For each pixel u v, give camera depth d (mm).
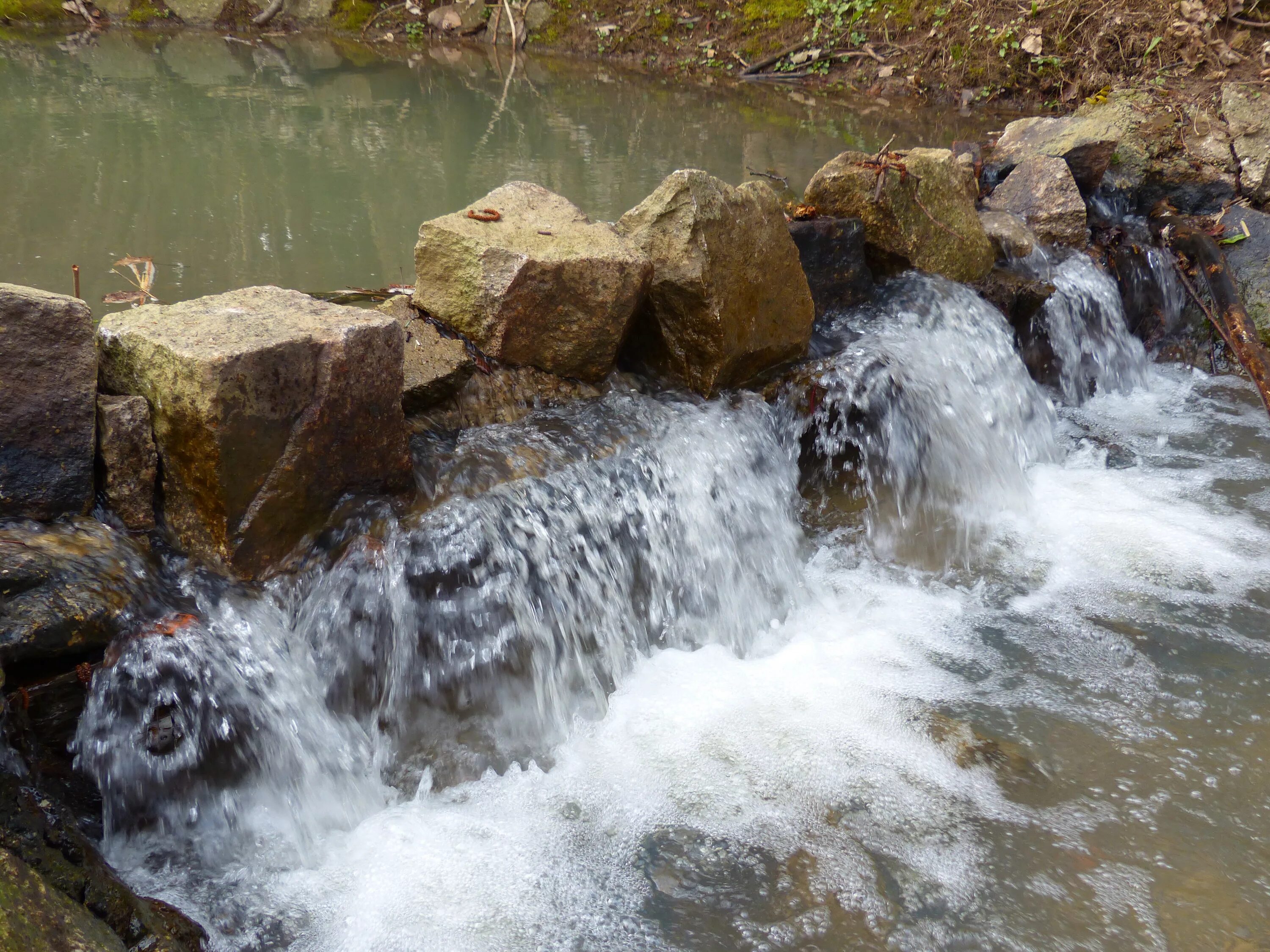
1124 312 5582
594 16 10594
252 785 2510
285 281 4316
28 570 2221
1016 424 4609
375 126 7059
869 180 4508
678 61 10133
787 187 5926
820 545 3896
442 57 10117
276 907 2396
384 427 2807
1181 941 2410
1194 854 2656
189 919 2256
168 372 2473
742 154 6746
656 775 2867
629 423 3457
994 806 2795
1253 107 6578
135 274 4086
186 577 2574
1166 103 6969
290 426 2602
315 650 2689
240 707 2475
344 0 11164
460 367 3246
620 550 3225
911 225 4590
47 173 5602
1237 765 2969
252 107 7398
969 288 4742
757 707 3141
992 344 4613
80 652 2283
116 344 2562
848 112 8367
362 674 2748
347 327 2668
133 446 2541
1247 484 4504
